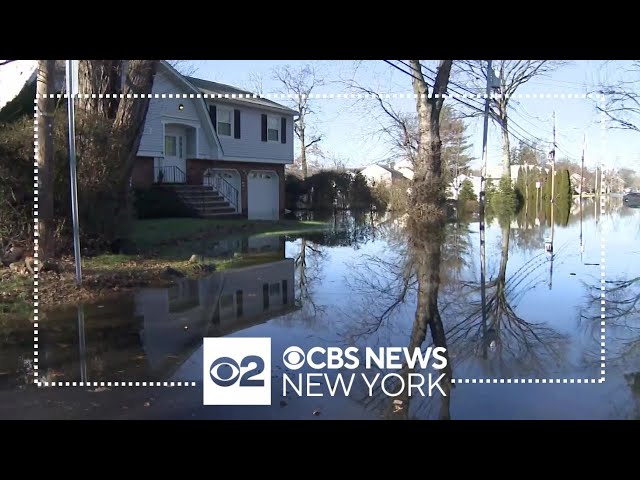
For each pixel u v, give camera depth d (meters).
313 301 9.16
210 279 10.80
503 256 14.93
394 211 32.69
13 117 14.55
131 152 12.77
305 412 4.70
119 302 8.62
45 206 10.08
